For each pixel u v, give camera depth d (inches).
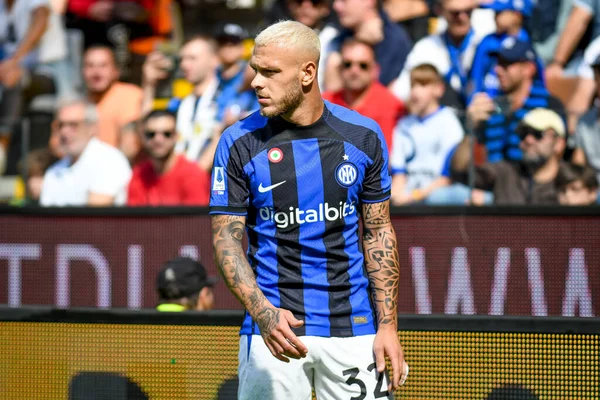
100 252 802.2
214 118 894.4
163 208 791.1
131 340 483.5
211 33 1021.8
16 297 816.9
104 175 857.5
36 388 493.4
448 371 453.4
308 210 386.6
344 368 390.3
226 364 471.5
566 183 745.6
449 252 727.7
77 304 805.9
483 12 887.1
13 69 1106.7
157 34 1095.6
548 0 905.5
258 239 395.5
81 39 1098.7
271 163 385.4
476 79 862.5
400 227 738.2
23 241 816.3
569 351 441.7
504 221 717.9
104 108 960.9
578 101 872.9
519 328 443.8
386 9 930.1
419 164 786.2
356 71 853.8
